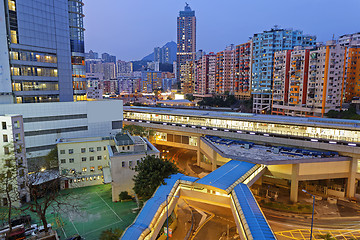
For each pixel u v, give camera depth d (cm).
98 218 5162
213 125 8756
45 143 7419
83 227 4844
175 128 9206
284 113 13800
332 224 5025
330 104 11806
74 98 9494
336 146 6266
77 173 6650
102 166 6906
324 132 6794
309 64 12250
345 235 4612
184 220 5169
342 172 6222
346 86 13888
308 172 6019
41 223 5022
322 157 6166
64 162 6556
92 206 5662
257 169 5731
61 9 8669
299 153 6481
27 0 7612
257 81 15900
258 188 6456
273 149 6706
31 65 7806
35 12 7856
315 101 12050
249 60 17675
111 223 4978
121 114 8825
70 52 9100
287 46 15325
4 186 5294
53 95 8531
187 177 5038
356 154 6066
